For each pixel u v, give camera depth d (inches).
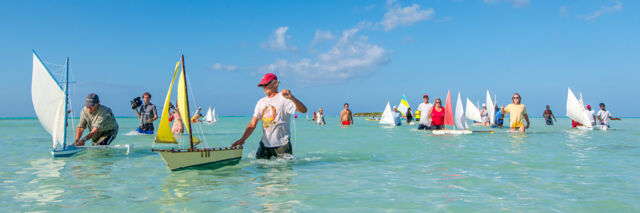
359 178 181.3
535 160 242.1
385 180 176.2
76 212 124.2
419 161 238.7
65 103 268.4
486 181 173.5
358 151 298.2
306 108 239.0
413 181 173.8
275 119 237.0
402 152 290.5
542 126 842.8
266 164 225.0
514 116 544.7
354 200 139.7
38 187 160.2
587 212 123.3
